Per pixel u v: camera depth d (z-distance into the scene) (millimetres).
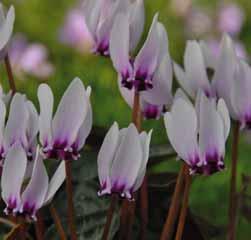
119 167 408
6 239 439
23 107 420
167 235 442
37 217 446
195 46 449
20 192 413
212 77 469
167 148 507
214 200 760
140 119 462
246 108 442
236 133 458
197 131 411
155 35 423
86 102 407
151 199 501
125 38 426
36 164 407
